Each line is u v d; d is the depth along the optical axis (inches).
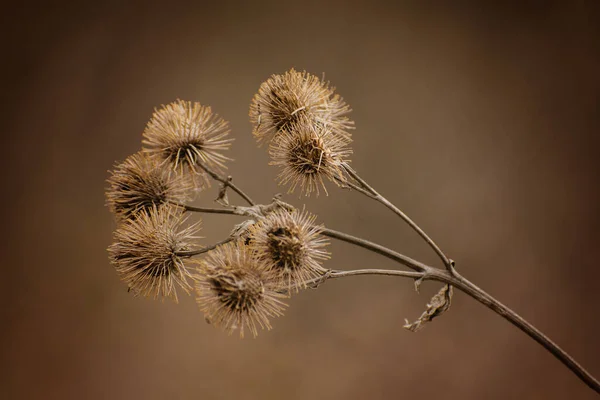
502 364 28.9
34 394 33.1
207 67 32.5
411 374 29.2
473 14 30.0
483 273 29.2
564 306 28.7
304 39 31.5
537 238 29.1
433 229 29.5
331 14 31.3
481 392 28.7
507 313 20.0
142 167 20.7
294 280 19.6
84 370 32.8
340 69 31.0
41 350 33.3
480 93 29.8
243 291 19.4
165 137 20.7
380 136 30.4
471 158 29.6
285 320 30.7
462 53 30.0
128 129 33.6
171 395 31.6
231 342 31.3
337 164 20.1
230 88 32.0
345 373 29.7
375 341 29.5
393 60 30.6
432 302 20.1
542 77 29.4
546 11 29.3
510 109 29.6
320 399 29.8
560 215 29.0
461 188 29.6
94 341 32.9
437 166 29.8
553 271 28.9
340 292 30.0
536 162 29.3
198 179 20.8
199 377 31.4
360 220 29.6
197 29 32.9
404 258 20.1
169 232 20.1
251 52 32.0
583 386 28.3
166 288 20.1
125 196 20.6
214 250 20.1
